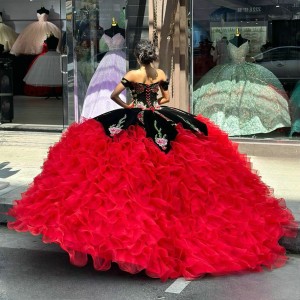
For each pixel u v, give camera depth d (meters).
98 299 4.36
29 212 4.73
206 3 8.90
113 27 9.66
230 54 8.98
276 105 8.85
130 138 4.93
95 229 4.45
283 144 8.66
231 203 4.97
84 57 9.90
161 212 4.61
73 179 4.71
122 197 4.57
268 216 5.21
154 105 5.31
